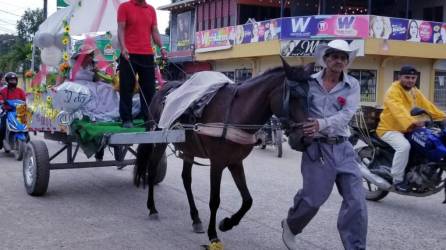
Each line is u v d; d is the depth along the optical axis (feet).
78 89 24.47
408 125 22.75
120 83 24.59
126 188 28.17
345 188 15.55
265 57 89.25
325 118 15.08
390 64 83.15
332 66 15.20
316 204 15.46
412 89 23.98
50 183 29.14
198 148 19.31
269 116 17.11
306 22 78.74
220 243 17.84
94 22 29.60
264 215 22.76
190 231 20.42
